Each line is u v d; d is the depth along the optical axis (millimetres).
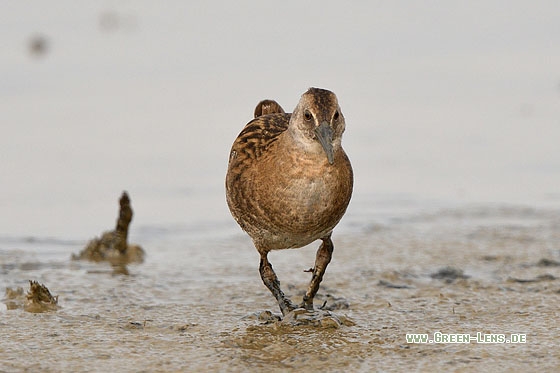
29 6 33000
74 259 14750
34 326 11148
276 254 15102
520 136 22453
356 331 10945
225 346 10430
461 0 35594
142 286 13117
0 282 13305
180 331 11039
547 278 13188
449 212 17719
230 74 27234
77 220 17156
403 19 33594
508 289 12656
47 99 25188
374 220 17266
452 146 21844
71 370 9625
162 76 27297
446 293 12539
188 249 15477
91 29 31266
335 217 11375
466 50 30188
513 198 18531
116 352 10195
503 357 9836
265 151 11414
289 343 10492
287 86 25891
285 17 33625
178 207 18078
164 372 9602
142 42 30625
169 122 23281
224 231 16734
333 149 10695
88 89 26109
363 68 28156
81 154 21000
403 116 24031
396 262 14367
